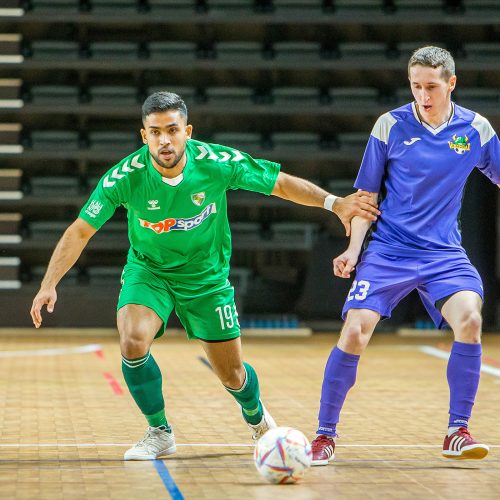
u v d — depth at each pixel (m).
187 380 20.41
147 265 11.93
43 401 17.17
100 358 24.80
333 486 10.34
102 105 34.31
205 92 34.88
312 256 35.12
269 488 10.21
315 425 14.85
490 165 11.93
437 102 11.23
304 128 35.28
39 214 34.25
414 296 35.00
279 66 34.56
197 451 12.37
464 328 11.23
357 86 35.31
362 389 19.34
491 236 35.03
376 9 34.72
